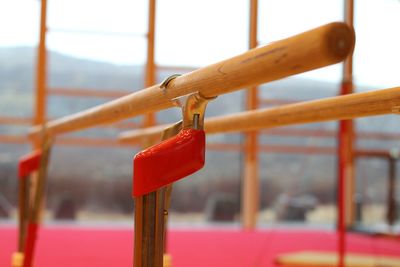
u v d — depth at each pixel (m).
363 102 1.32
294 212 7.24
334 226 7.01
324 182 7.23
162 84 1.04
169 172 0.91
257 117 1.69
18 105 6.58
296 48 0.67
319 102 1.46
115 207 7.09
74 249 4.13
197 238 5.18
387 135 6.83
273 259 3.97
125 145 6.50
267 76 0.74
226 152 7.20
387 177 6.70
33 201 1.92
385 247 4.96
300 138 6.78
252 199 6.48
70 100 6.50
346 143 2.85
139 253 0.97
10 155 6.57
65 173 6.93
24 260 1.89
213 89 0.87
